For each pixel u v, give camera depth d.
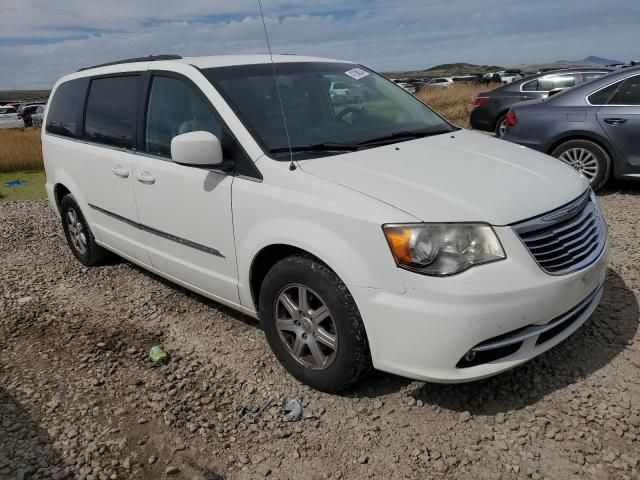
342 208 2.73
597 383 3.00
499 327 2.55
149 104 3.98
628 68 6.34
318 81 3.89
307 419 2.91
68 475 2.61
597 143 6.45
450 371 2.61
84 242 5.21
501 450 2.60
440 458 2.59
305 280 2.92
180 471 2.61
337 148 3.30
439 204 2.65
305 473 2.56
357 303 2.71
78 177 4.82
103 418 3.02
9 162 13.89
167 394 3.21
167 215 3.78
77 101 4.93
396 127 3.80
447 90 30.06
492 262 2.56
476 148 3.50
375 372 3.24
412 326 2.58
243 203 3.17
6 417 3.06
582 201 3.06
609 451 2.54
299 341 3.11
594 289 3.00
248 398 3.13
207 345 3.73
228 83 3.55
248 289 3.33
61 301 4.64
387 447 2.68
